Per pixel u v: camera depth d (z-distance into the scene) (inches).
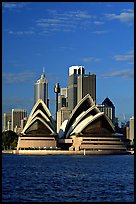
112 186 2652.6
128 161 6181.1
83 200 2055.9
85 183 2844.5
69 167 4731.8
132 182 2918.3
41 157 7618.1
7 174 3599.9
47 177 3326.8
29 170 4168.3
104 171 4101.9
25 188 2491.4
